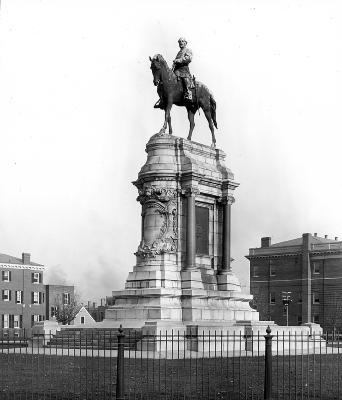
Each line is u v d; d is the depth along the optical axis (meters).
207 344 37.91
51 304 121.62
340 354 37.88
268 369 20.47
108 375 25.91
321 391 22.55
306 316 110.56
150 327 37.28
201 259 46.31
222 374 26.23
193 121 49.19
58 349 38.38
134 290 43.72
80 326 42.81
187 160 45.47
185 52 48.19
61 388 22.62
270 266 116.75
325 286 109.62
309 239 112.25
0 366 28.53
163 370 27.55
